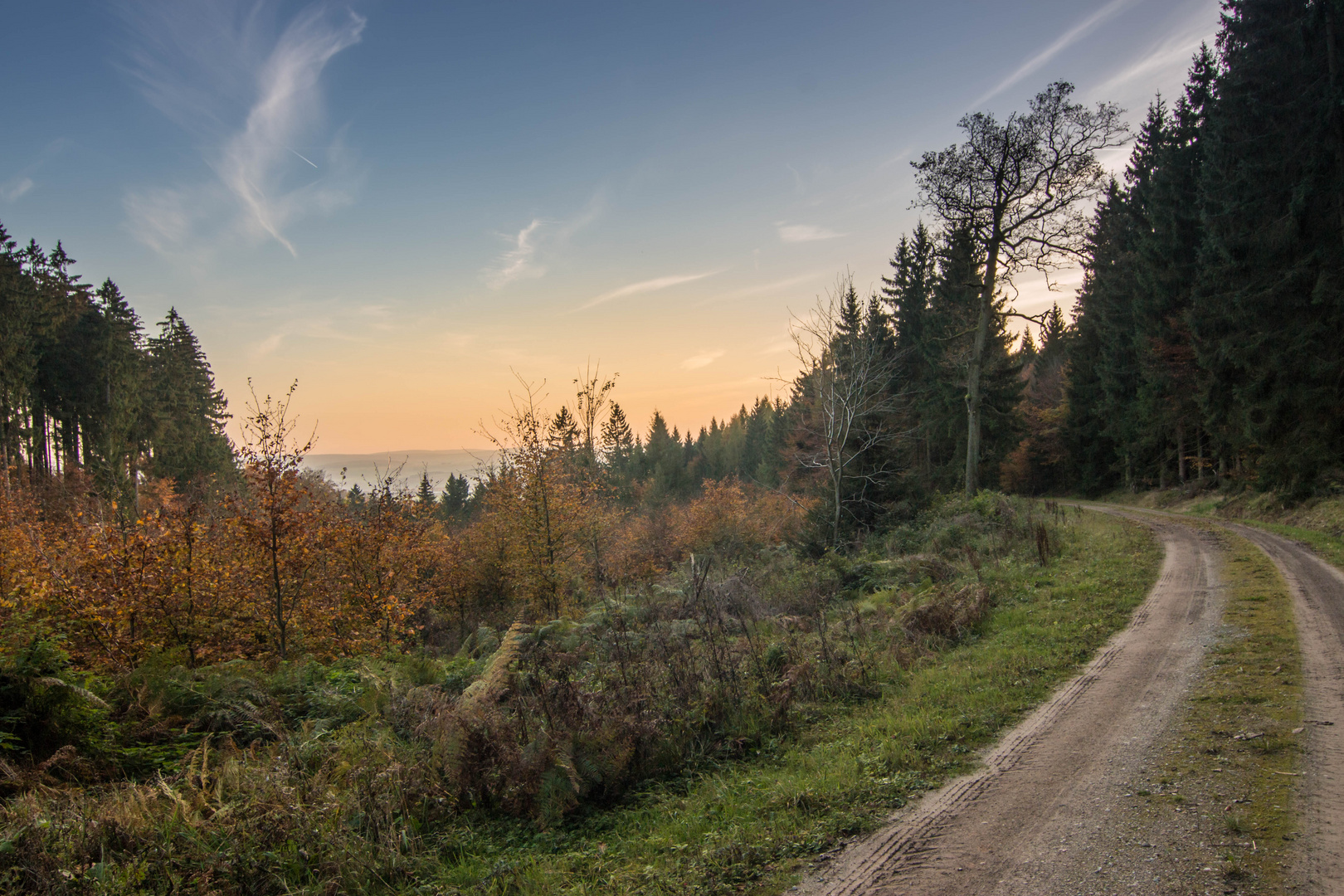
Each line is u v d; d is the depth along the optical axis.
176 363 54.88
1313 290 21.75
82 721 6.45
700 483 88.00
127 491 39.44
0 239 39.47
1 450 37.88
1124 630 10.77
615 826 5.69
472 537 25.67
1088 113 26.41
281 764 6.02
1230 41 24.52
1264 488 26.80
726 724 7.67
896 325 50.78
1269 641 9.17
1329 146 21.69
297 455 13.12
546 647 9.98
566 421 23.53
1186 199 34.69
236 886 4.51
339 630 14.70
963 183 28.77
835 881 4.38
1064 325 70.62
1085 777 5.64
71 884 4.20
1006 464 59.41
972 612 11.93
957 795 5.54
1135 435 44.31
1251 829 4.48
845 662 9.67
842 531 26.16
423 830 5.65
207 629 12.06
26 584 10.49
